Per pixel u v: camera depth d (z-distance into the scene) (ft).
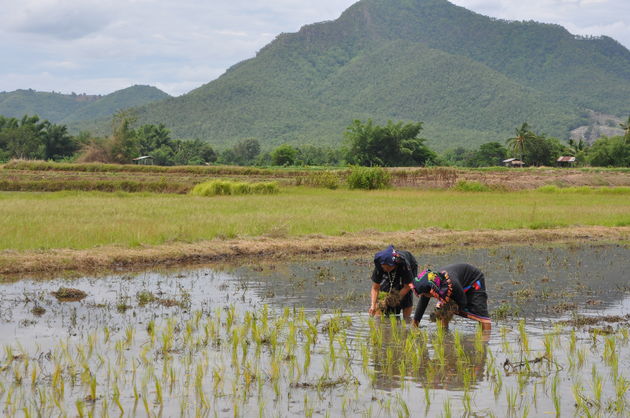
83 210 71.31
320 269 42.63
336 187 137.18
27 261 41.45
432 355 23.81
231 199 95.04
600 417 18.03
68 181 121.39
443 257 48.73
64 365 22.11
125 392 19.72
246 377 20.66
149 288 36.22
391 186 139.03
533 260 47.62
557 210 83.56
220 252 47.78
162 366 22.24
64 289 33.88
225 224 59.93
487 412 18.43
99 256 43.78
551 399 19.52
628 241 60.08
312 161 458.50
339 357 23.44
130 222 59.67
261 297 33.88
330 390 20.16
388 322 28.12
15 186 119.14
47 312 29.99
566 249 54.08
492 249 53.78
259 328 26.68
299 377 21.26
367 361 22.93
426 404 19.03
